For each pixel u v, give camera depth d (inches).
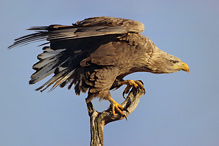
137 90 508.7
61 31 474.9
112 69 510.6
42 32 478.0
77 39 507.8
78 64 514.3
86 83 509.7
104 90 505.7
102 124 484.7
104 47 505.4
